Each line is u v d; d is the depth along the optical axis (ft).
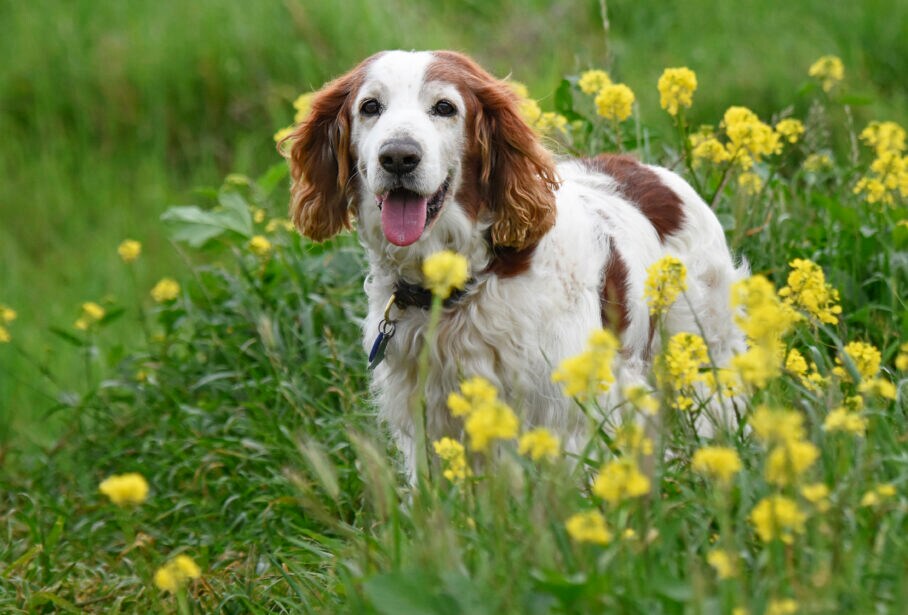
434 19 48.88
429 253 18.72
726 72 43.47
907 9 45.85
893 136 26.35
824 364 17.12
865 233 24.20
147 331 28.17
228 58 46.55
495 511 12.80
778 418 11.69
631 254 20.57
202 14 48.01
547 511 12.91
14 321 36.63
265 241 26.18
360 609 13.16
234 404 25.61
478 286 18.67
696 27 47.78
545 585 11.67
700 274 22.09
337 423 21.88
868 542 12.87
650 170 22.67
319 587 16.31
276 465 22.65
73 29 48.01
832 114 39.19
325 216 20.38
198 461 23.38
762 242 24.90
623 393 15.56
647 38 47.62
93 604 19.80
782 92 41.50
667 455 17.49
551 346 18.69
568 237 19.39
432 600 11.78
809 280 16.67
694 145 26.73
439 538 12.49
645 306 20.51
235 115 45.62
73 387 33.68
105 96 46.44
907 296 23.20
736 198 24.62
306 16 47.50
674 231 21.81
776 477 11.69
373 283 19.95
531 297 18.65
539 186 18.81
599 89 26.09
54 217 43.11
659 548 12.66
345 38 46.93
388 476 14.05
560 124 26.25
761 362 13.05
